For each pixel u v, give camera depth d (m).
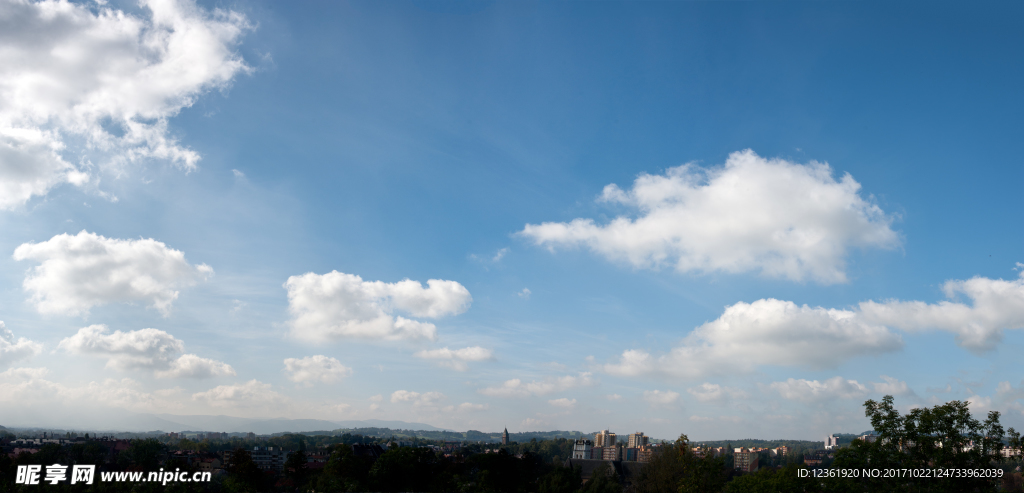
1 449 119.88
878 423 49.56
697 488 76.00
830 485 51.25
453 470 141.88
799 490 58.03
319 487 123.56
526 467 170.12
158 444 175.38
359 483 125.88
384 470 126.94
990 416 46.62
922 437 46.78
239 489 105.81
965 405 47.12
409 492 128.12
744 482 66.25
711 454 82.12
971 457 45.16
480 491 130.25
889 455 48.75
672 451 112.62
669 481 108.12
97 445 177.25
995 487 45.62
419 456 136.50
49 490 89.81
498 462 149.25
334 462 132.38
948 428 46.50
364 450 188.75
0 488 91.12
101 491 91.25
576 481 155.00
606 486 143.38
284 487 133.25
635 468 185.50
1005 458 46.03
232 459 124.06
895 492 46.44
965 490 45.16
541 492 148.00
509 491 148.12
